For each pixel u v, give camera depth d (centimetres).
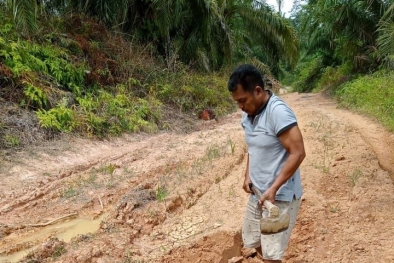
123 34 1205
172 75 1203
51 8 1109
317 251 365
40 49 855
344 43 1784
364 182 520
